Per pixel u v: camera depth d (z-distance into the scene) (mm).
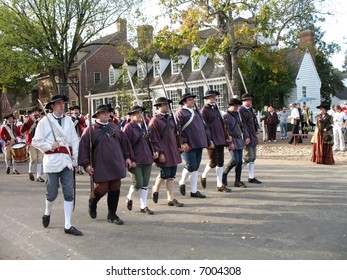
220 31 17953
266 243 5238
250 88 28312
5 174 12742
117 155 6230
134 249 5195
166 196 8391
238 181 9062
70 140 6051
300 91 30344
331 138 12156
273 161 13477
